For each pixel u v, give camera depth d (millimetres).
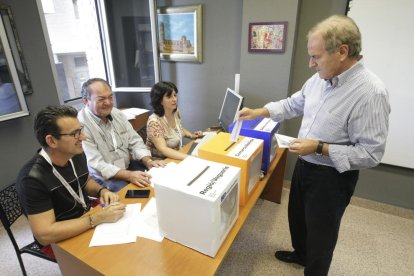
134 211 1246
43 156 1228
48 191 1197
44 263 1847
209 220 922
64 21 2936
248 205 1324
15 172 2369
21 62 2273
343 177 1263
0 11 2062
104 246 1043
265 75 2498
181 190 942
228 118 2211
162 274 919
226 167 1121
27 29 2289
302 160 1445
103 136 1880
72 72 3139
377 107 1083
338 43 1056
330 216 1314
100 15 3090
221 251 1016
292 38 2289
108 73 3338
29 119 2412
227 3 2646
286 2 2213
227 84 2947
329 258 1393
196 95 3162
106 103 1788
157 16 2961
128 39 3180
